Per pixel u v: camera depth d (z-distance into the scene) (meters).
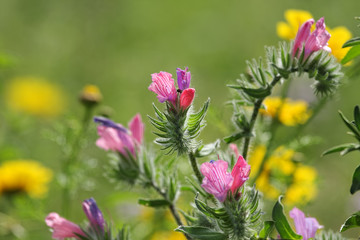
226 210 0.63
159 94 0.64
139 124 0.71
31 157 1.02
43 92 1.26
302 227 0.65
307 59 0.66
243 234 0.63
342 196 0.99
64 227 0.68
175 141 0.64
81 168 0.85
